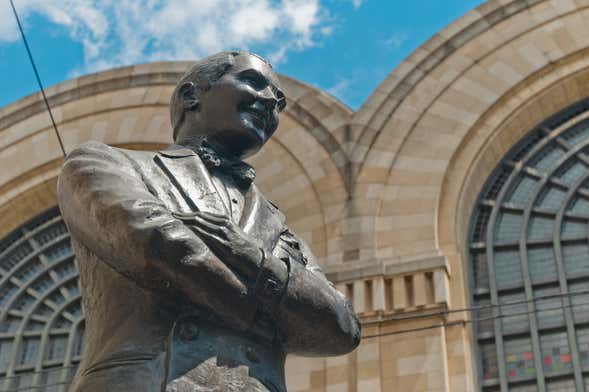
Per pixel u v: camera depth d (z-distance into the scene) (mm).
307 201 17953
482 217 17688
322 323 3637
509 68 18516
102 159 3713
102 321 3654
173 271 3359
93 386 3348
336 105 19000
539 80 18344
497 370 15602
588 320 15688
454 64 18828
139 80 21156
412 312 15578
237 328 3504
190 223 3508
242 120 4195
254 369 3453
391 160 17922
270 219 4051
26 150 21156
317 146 18547
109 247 3445
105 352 3479
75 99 21344
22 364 19016
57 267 20422
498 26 19000
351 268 16344
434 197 17219
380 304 15711
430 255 16188
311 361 15500
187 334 3406
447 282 15953
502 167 18219
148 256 3346
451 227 16938
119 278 3645
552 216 17203
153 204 3482
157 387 3277
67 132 21047
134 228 3367
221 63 4305
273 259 3557
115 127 20734
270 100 4285
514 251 17000
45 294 19891
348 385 15016
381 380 14914
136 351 3414
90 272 3781
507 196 17750
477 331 16156
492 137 18016
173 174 3902
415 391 14641
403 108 18531
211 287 3393
